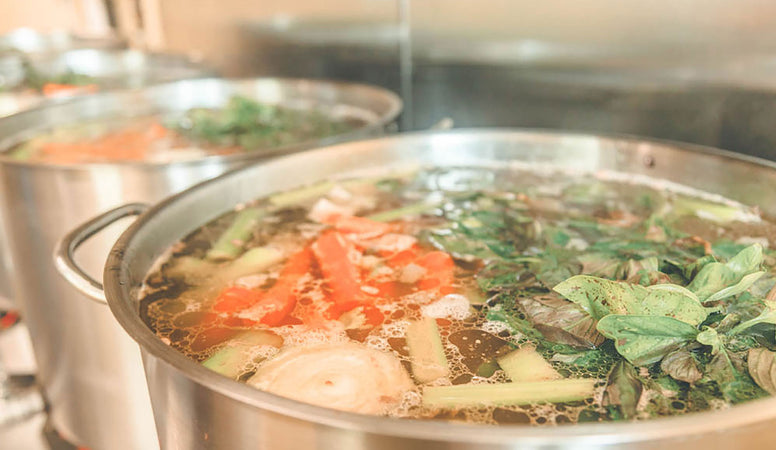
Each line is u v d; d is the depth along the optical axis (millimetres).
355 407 456
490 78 1101
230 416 429
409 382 478
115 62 1569
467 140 801
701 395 451
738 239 618
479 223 679
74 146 1003
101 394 832
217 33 1509
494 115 1124
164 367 457
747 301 514
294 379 478
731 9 837
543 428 374
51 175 768
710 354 474
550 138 777
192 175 754
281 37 1397
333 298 573
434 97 1185
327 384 472
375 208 718
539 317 522
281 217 697
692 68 891
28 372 1149
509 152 796
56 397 907
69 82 1493
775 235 621
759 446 392
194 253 628
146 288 581
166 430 497
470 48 1104
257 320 548
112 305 478
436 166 804
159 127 1076
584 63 987
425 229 675
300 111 1182
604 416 445
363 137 815
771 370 455
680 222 653
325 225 683
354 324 540
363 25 1236
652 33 910
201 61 1451
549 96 1045
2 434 1019
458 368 488
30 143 1017
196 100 1248
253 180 709
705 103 894
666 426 372
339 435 395
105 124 1133
